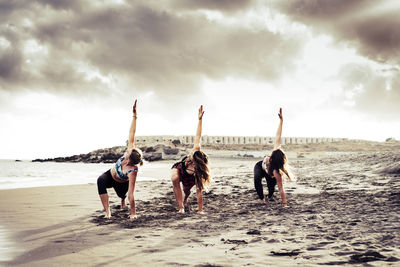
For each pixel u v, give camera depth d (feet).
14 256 10.18
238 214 17.20
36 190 31.83
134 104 18.22
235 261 9.16
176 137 315.99
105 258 9.87
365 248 9.73
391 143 288.30
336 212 16.21
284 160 19.63
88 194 28.37
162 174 60.70
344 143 291.79
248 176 44.45
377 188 24.16
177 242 11.70
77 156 273.54
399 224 12.76
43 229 14.26
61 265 9.23
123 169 17.30
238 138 336.90
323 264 8.52
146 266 9.00
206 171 18.30
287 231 12.72
